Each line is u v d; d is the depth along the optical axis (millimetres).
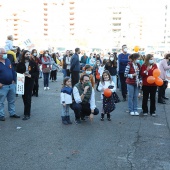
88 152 5047
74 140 5734
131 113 8195
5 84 7281
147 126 6969
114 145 5461
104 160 4672
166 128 6812
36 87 11320
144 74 7879
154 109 8141
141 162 4617
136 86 8133
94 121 7434
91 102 7203
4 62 7301
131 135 6160
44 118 7680
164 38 105688
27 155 4855
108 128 6719
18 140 5688
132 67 8023
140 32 125250
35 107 9203
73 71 12211
